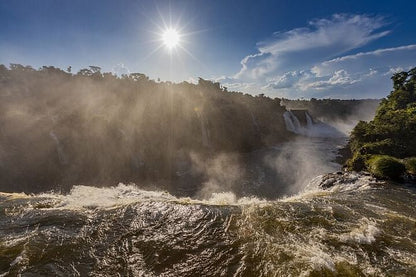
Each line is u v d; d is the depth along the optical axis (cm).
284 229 827
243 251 720
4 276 641
